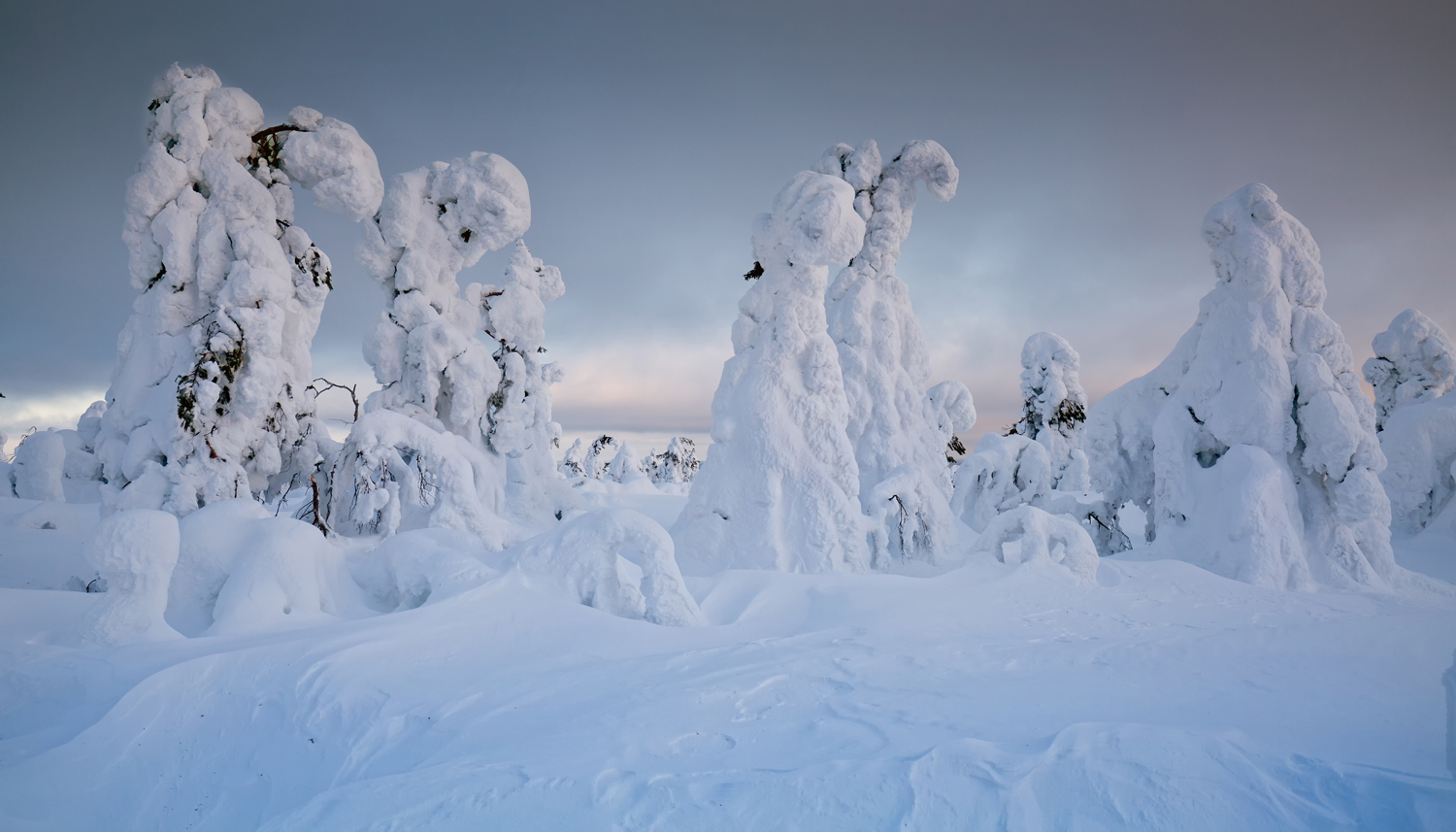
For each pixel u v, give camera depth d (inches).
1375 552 657.0
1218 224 706.2
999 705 238.5
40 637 310.0
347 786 181.0
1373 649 324.2
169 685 250.5
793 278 604.1
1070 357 1106.7
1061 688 260.5
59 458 824.3
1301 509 662.5
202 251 610.9
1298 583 601.9
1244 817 149.3
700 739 208.5
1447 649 324.2
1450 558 869.2
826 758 189.8
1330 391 639.1
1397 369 1167.0
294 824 167.9
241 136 643.5
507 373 786.2
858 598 418.0
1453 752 159.5
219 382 574.6
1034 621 397.1
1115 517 800.3
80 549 577.0
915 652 315.3
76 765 221.9
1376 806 149.9
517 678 270.4
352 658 273.0
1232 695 252.1
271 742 229.9
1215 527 636.7
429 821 163.3
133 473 589.9
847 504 553.0
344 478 580.1
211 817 207.9
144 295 637.9
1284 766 167.3
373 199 690.8
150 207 614.9
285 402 628.4
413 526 576.4
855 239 566.6
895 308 807.7
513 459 869.2
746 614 402.0
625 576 384.8
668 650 317.1
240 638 305.3
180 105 622.8
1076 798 158.1
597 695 250.8
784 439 567.8
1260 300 677.3
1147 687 262.4
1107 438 789.9
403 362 730.8
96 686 261.1
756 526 552.7
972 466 882.8
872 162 805.9
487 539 545.0
